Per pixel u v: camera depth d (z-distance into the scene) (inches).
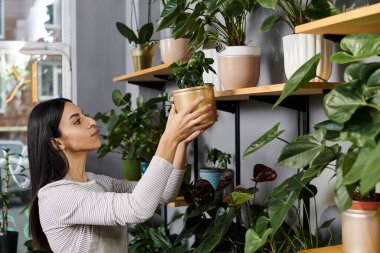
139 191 62.6
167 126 62.6
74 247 68.1
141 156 120.1
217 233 68.0
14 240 144.6
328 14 60.4
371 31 55.6
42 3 158.4
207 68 65.6
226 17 75.2
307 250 56.8
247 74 73.5
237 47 73.2
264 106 88.5
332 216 72.6
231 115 100.7
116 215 63.4
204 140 113.1
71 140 72.2
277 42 83.7
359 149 41.5
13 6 156.6
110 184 84.0
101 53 159.0
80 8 156.9
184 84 63.8
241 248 76.0
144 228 128.3
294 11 65.5
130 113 121.3
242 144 96.0
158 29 77.6
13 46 155.9
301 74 47.3
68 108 73.3
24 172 158.2
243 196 66.4
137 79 127.6
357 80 42.3
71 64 159.5
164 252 94.0
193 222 80.7
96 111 159.2
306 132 75.7
